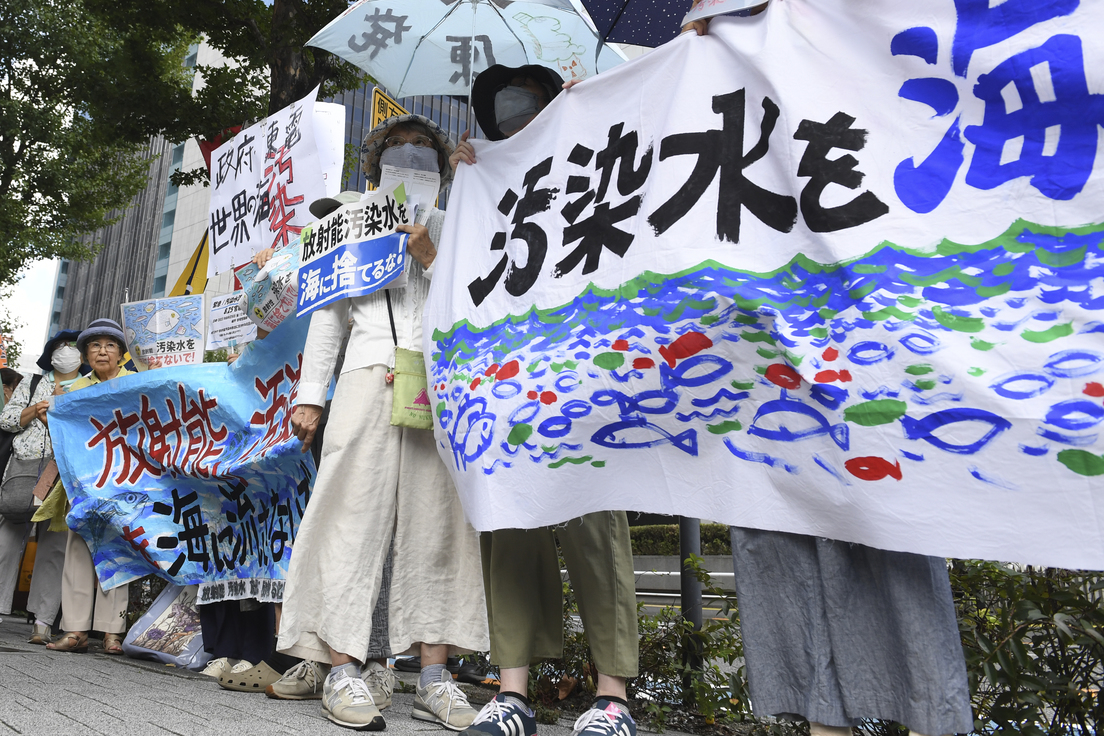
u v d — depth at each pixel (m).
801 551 1.69
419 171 2.88
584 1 2.82
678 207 2.01
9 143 13.48
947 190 1.66
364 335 2.80
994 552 1.44
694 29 2.17
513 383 2.18
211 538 3.73
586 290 2.17
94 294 55.25
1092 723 1.93
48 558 4.75
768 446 1.75
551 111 2.48
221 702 2.65
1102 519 1.37
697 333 1.87
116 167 15.12
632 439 1.96
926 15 1.76
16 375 5.73
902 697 1.54
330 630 2.49
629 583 2.15
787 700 1.67
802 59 1.90
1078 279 1.50
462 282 2.53
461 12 3.18
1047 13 1.64
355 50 3.23
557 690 3.11
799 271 1.79
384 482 2.67
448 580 2.70
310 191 4.00
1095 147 1.55
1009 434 1.47
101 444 4.12
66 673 3.22
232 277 4.37
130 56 8.20
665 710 2.73
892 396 1.58
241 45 7.84
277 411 3.56
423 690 2.56
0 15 12.55
